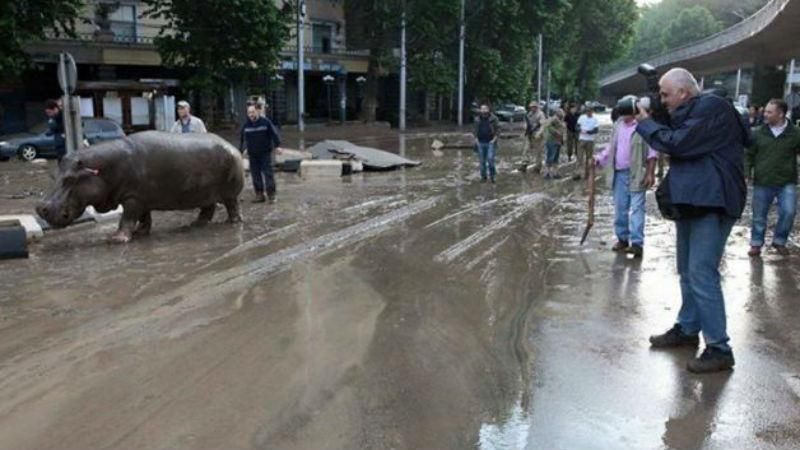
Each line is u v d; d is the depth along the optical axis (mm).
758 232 9344
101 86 28562
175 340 6043
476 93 54625
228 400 4863
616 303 7188
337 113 49375
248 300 7227
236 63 33344
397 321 6578
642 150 9148
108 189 10086
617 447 4254
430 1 45438
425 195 15383
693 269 5383
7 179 18750
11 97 33625
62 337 6121
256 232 10945
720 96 5289
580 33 74938
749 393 4973
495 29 52281
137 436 4359
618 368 5441
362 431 4434
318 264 8805
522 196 15258
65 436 4367
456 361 5602
